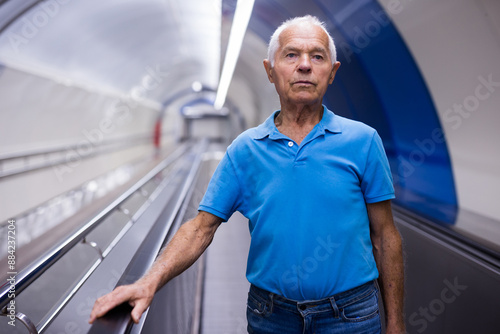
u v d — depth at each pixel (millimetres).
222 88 13648
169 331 2365
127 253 2502
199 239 1485
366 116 6820
